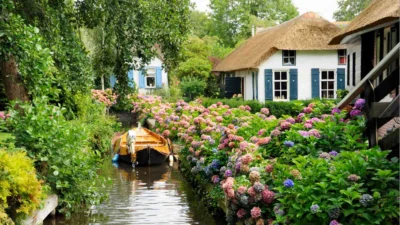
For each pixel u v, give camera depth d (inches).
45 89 336.2
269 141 269.0
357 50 617.6
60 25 379.6
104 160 634.2
